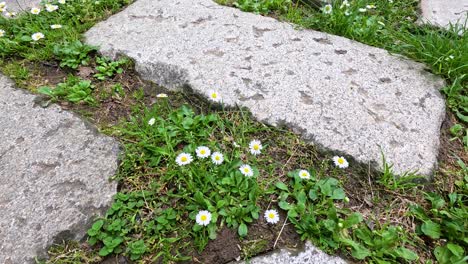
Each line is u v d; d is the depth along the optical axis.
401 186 0.45
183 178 0.44
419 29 0.70
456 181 0.47
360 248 0.39
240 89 0.55
